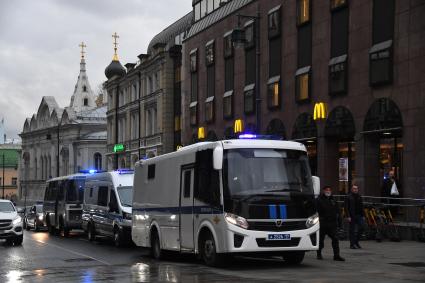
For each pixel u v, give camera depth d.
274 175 14.94
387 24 25.41
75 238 30.30
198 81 44.44
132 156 64.19
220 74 40.88
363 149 26.77
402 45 24.47
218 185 14.77
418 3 23.64
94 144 91.62
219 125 40.84
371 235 21.77
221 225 14.56
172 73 54.69
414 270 14.17
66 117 96.50
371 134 26.55
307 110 31.11
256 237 14.36
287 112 32.94
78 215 30.75
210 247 15.30
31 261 17.86
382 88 25.58
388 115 25.17
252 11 36.75
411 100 23.91
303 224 14.81
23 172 117.44
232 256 16.14
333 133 28.91
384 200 23.73
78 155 93.00
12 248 23.19
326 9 29.64
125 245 24.33
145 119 60.34
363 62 26.84
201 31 43.84
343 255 17.50
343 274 13.53
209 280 12.76
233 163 14.80
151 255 19.06
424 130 23.23
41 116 109.75
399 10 24.66
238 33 26.12
